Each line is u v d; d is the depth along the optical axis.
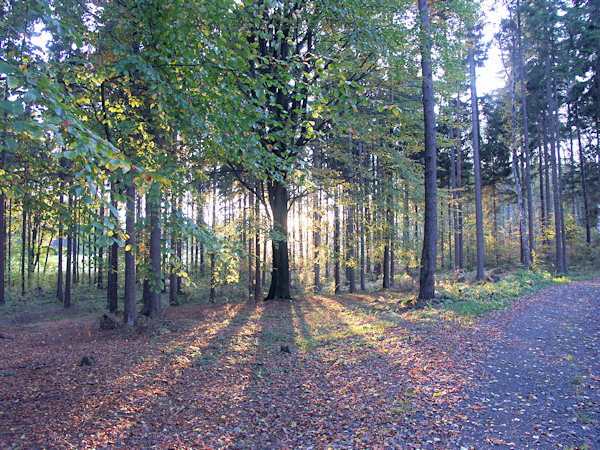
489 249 30.81
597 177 27.41
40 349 10.66
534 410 4.76
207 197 15.20
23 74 2.48
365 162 22.08
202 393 6.62
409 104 15.16
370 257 25.39
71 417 5.66
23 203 5.32
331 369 7.38
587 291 12.77
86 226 3.03
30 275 29.09
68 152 2.38
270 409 5.86
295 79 4.51
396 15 11.91
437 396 5.50
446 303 11.84
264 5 4.98
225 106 4.41
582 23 21.00
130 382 7.15
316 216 21.31
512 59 24.33
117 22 4.62
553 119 25.28
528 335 7.98
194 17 3.88
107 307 21.25
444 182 34.81
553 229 26.36
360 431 4.80
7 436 5.04
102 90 4.55
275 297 19.36
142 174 3.25
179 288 24.81
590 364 5.98
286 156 5.59
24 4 3.71
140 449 4.78
